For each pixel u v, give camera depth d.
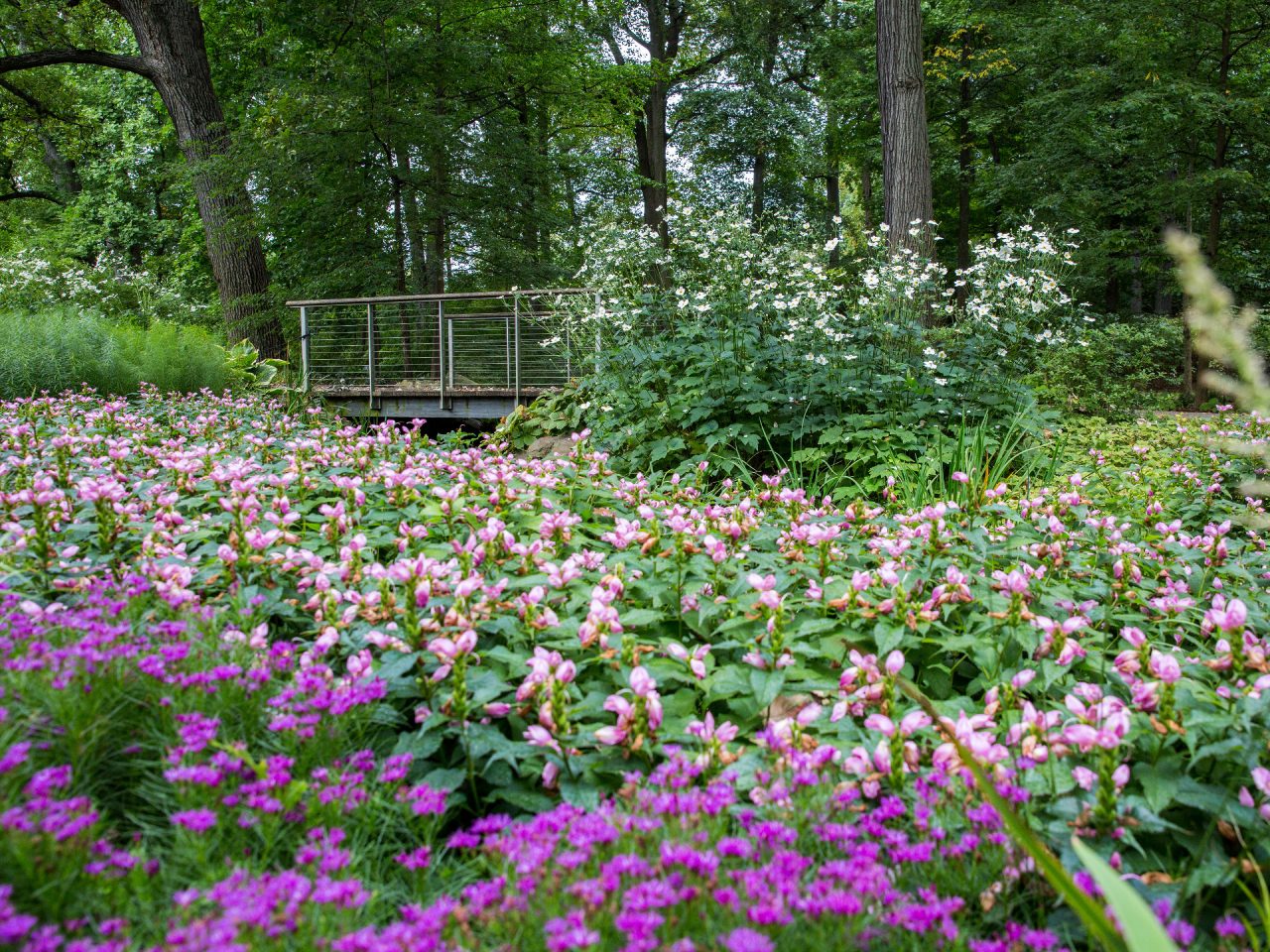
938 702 2.52
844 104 20.67
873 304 7.50
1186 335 13.17
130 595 2.57
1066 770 2.04
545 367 12.64
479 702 2.21
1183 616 3.23
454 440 6.62
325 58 13.70
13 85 19.86
